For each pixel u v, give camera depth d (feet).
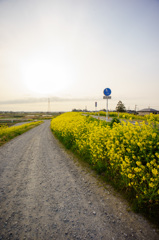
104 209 9.10
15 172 16.26
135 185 9.39
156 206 8.39
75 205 9.69
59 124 43.91
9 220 8.44
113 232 7.27
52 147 28.58
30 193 11.51
